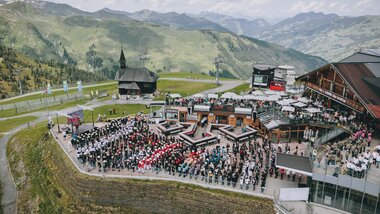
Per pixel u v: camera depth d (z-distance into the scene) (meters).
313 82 78.00
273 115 66.81
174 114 74.75
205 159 51.34
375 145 50.50
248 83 129.62
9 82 186.75
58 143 66.12
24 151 74.44
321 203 42.38
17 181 66.62
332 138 54.62
